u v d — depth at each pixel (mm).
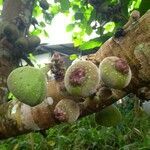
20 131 258
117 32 232
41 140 751
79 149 741
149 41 224
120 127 809
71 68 218
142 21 226
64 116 226
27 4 346
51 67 238
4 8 342
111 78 215
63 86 234
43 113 246
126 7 402
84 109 244
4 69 312
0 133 264
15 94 211
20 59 330
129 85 237
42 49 434
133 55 228
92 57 240
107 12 419
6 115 257
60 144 753
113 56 231
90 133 779
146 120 782
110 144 779
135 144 704
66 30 629
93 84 214
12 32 317
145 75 229
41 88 212
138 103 423
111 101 245
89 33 546
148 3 335
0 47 316
